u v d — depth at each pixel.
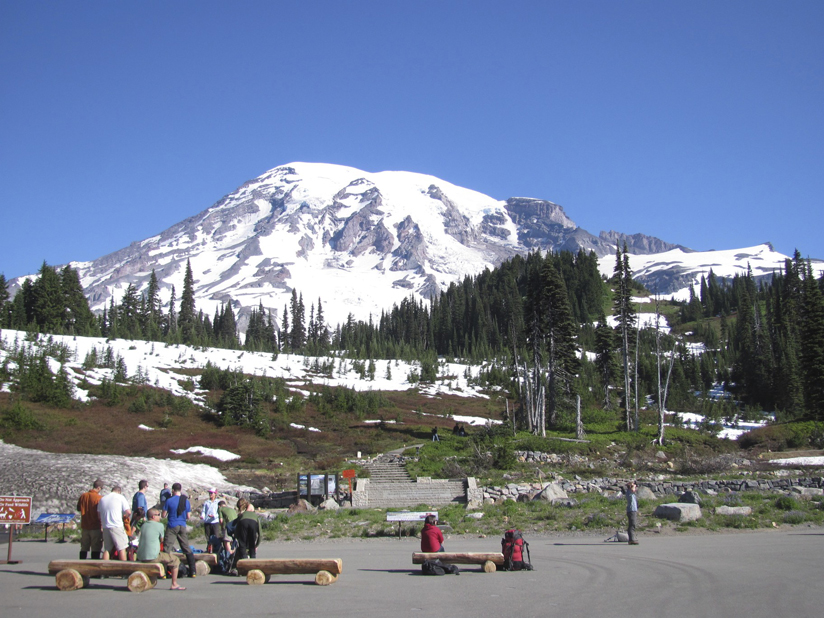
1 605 10.95
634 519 19.50
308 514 30.06
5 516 16.80
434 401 83.94
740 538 19.81
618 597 11.34
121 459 39.88
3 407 50.91
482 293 182.62
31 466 36.09
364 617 9.95
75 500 31.95
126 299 137.50
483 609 10.54
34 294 107.56
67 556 18.88
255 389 61.84
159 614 10.16
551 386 60.56
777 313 119.88
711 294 186.12
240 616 10.02
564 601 11.12
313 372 97.69
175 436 51.84
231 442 51.97
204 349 102.62
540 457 46.38
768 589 11.81
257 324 170.75
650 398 91.69
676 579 13.03
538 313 61.12
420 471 40.66
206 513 17.05
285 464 46.78
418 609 10.59
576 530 23.09
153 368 79.56
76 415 53.75
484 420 71.69
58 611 10.41
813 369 61.47
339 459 48.25
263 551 20.08
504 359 113.44
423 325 178.38
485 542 21.06
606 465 44.59
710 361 110.75
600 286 171.25
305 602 11.25
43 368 57.81
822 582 12.47
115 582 13.70
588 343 132.12
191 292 150.88
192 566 14.75
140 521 16.22
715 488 33.09
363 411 68.88
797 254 120.31
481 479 38.03
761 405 92.06
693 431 59.81
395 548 20.75
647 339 117.06
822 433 54.44
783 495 28.69
